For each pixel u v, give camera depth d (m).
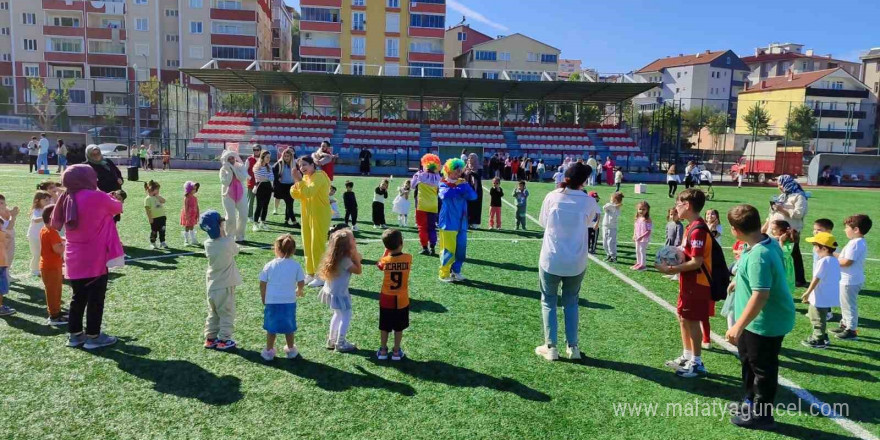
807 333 6.81
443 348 5.86
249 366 5.26
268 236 11.97
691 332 5.33
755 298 4.05
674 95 100.19
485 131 43.72
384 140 42.00
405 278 5.43
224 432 4.09
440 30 71.50
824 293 6.21
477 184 13.52
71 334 5.58
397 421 4.32
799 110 64.12
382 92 42.81
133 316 6.56
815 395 5.02
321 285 8.20
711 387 5.11
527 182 32.56
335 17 70.19
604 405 4.69
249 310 6.93
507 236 13.34
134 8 68.19
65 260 5.48
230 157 10.88
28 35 67.75
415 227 14.22
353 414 4.41
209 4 68.00
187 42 68.19
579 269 5.46
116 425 4.15
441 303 7.48
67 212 5.32
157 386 4.79
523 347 5.96
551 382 5.10
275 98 50.31
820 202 25.36
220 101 50.47
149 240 11.05
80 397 4.56
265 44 77.81
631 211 18.97
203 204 16.73
